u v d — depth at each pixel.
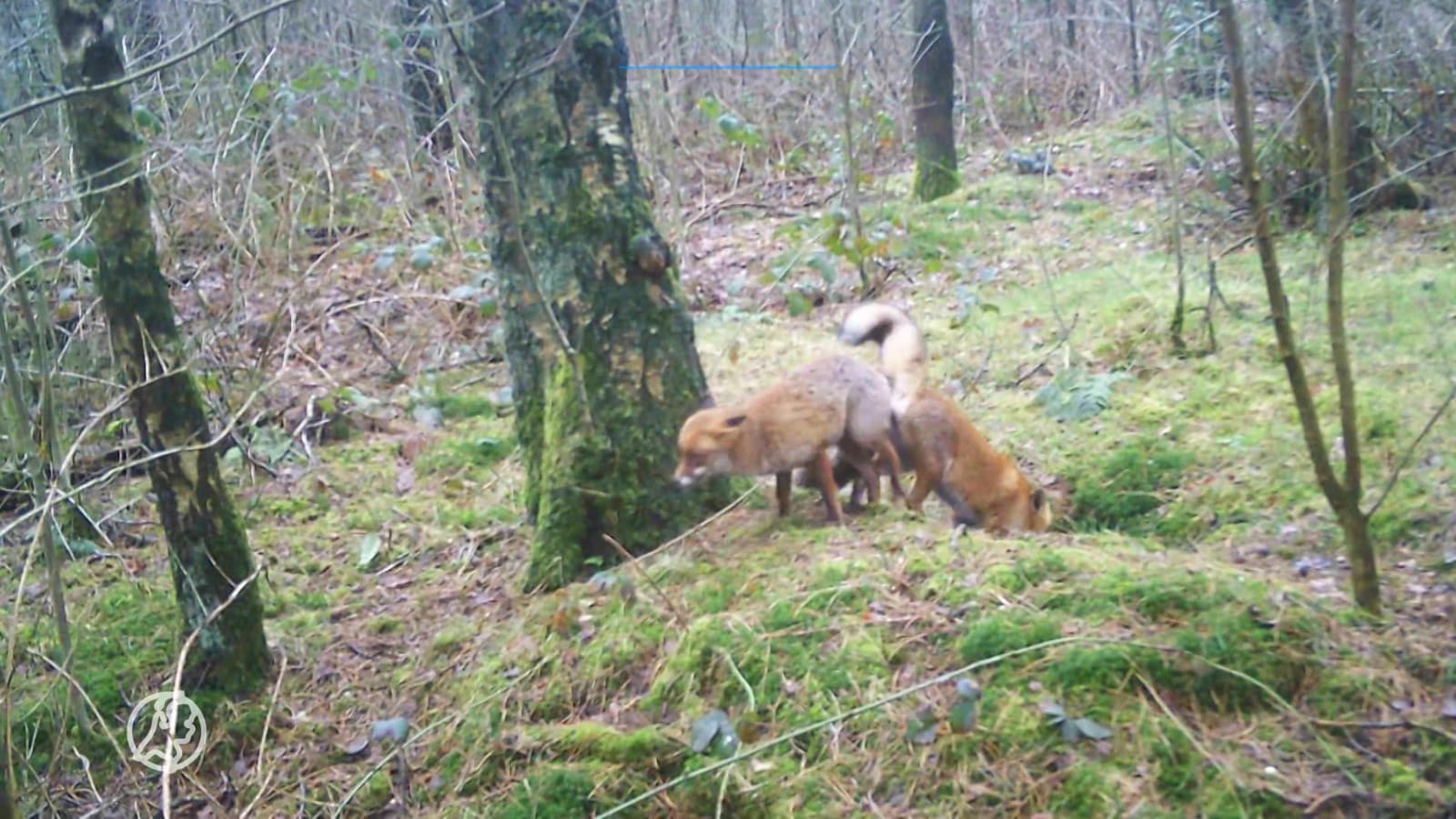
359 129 12.59
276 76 10.57
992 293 9.73
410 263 10.32
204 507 5.12
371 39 12.71
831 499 5.43
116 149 4.68
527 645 4.94
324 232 11.26
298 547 6.57
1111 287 9.12
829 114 14.70
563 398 5.45
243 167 10.09
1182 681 4.01
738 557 5.17
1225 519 5.66
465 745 4.58
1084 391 6.96
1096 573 4.52
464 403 8.63
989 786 3.80
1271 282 4.09
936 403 5.59
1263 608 4.26
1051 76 18.88
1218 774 3.71
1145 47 15.31
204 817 4.75
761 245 11.75
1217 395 6.77
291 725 5.07
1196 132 12.55
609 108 5.40
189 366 5.06
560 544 5.46
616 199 5.40
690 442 5.14
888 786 3.90
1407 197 10.23
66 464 4.48
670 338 5.52
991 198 12.55
